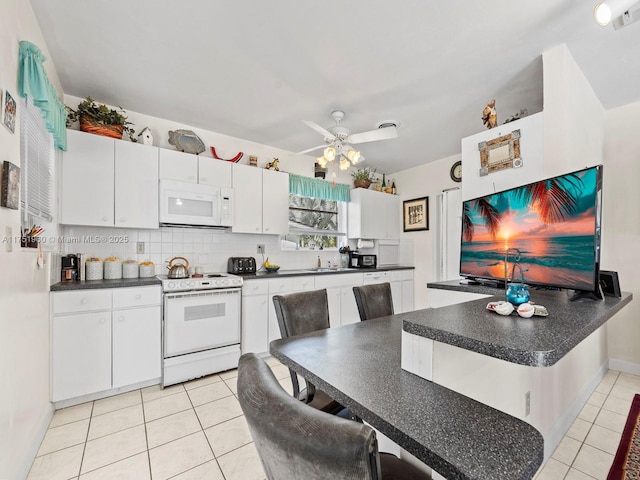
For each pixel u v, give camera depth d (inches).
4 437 52.5
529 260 61.6
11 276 56.0
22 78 61.9
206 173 125.6
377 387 33.0
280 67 90.2
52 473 62.9
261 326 127.8
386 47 81.0
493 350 28.7
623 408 87.8
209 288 113.0
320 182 173.5
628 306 113.7
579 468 64.4
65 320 87.2
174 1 66.2
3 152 53.8
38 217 80.4
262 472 63.8
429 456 22.6
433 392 31.7
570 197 54.0
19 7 61.2
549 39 77.6
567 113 78.6
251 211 137.3
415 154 168.9
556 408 69.6
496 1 65.8
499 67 89.6
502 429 25.1
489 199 72.8
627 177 114.3
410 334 37.0
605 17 57.9
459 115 120.6
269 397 21.6
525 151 83.6
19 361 60.1
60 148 92.9
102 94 106.0
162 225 118.7
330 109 116.0
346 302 157.5
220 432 77.1
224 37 77.6
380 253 194.9
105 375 93.2
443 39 78.0
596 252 49.5
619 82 98.7
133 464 65.7
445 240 153.5
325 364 40.2
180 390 100.3
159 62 88.0
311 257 172.7
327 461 17.0
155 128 123.6
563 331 32.8
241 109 116.5
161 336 103.4
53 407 85.5
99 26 73.8
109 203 104.3
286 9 68.3
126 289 97.3
